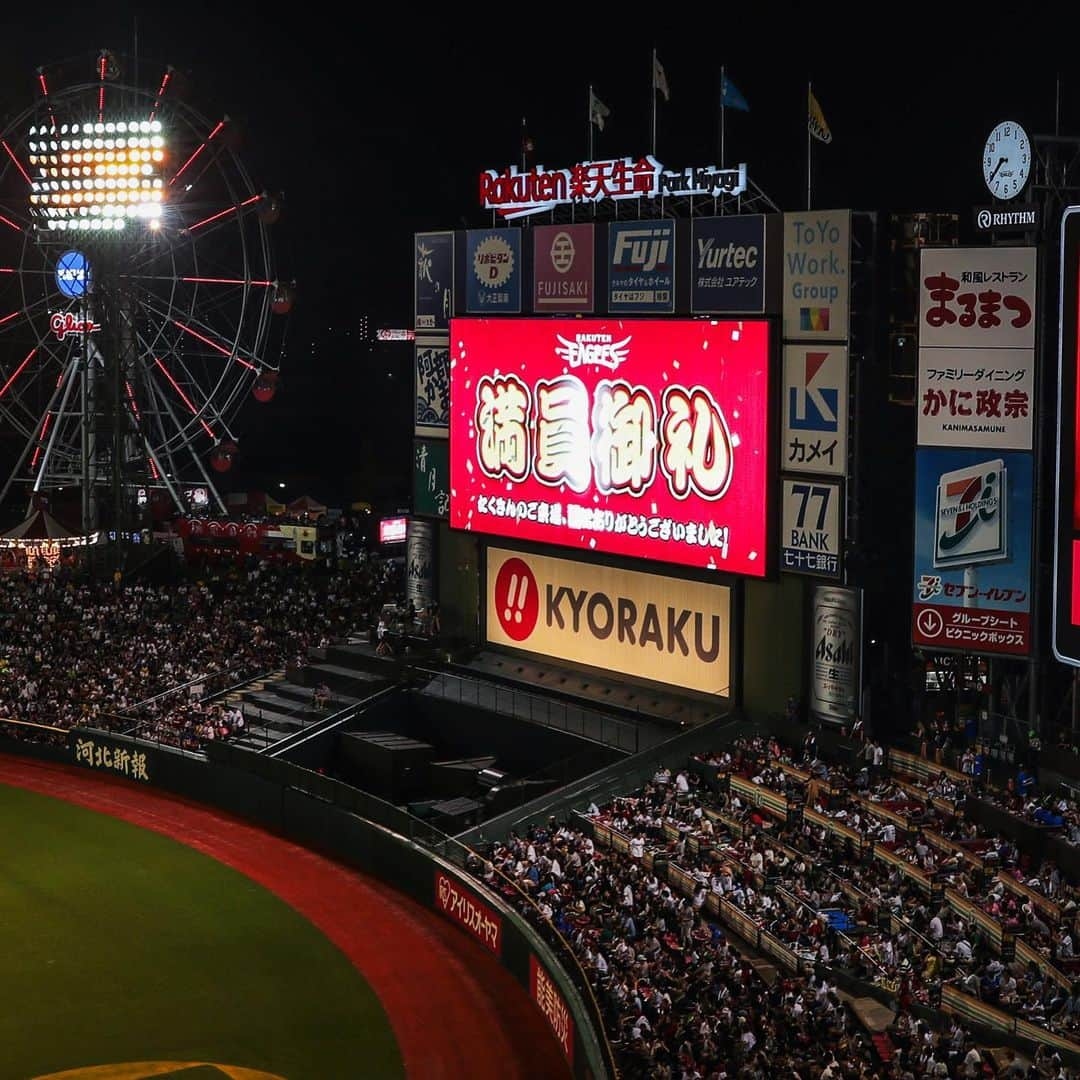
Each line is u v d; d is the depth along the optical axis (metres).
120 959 44.59
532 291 61.25
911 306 51.41
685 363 54.75
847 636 49.72
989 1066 31.53
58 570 86.12
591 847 47.47
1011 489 45.56
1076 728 46.62
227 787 59.56
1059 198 47.22
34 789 62.88
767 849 44.28
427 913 48.47
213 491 102.31
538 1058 37.81
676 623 56.72
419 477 68.06
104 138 79.62
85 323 85.44
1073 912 37.12
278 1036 39.34
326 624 74.88
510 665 63.53
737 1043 32.62
